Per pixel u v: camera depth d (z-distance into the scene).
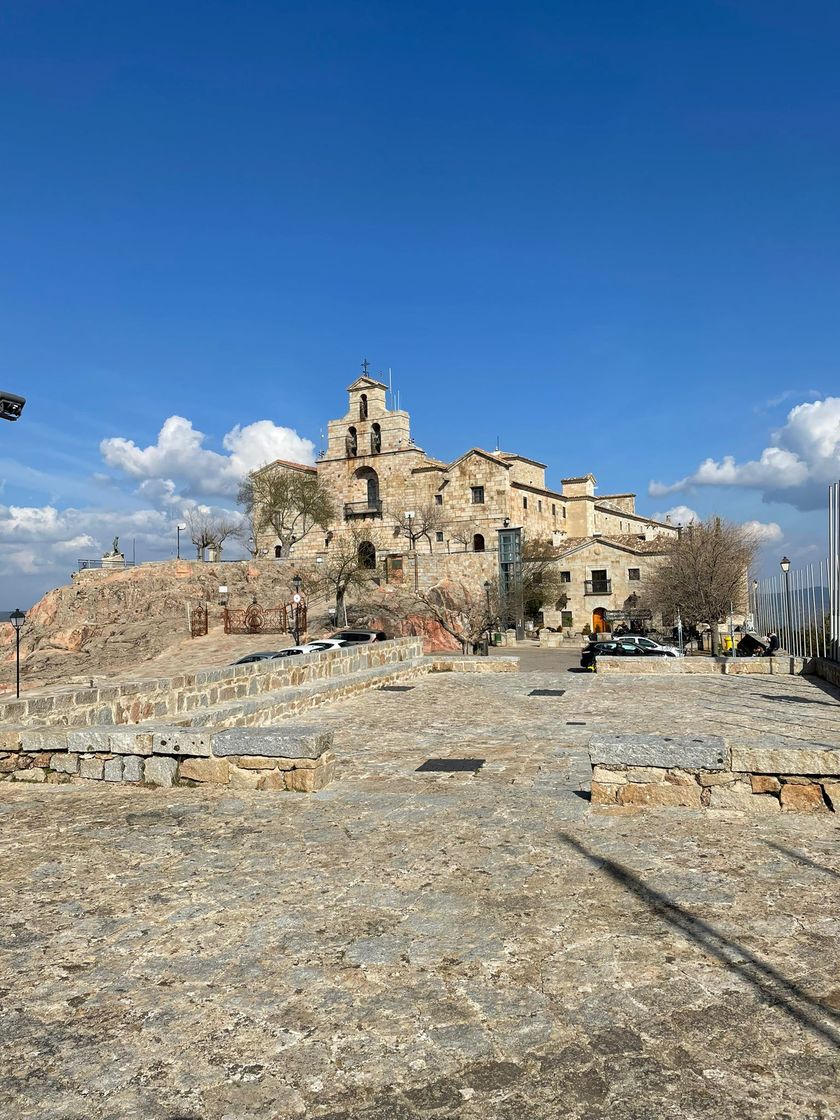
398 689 20.38
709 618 54.38
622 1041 3.74
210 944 4.85
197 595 59.12
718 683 20.75
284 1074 3.55
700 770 7.46
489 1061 3.61
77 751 9.00
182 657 45.56
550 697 18.19
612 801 7.62
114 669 43.75
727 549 55.69
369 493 78.31
